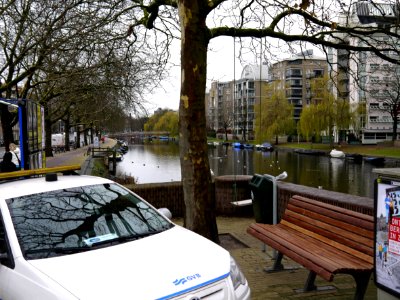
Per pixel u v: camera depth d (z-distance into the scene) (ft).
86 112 117.50
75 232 11.84
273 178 20.93
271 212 21.47
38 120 40.37
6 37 51.65
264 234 17.35
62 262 10.32
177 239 12.00
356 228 14.16
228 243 22.94
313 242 15.92
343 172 158.61
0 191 13.30
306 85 226.79
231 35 24.56
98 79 53.26
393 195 11.09
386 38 32.37
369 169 165.99
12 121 66.18
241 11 27.63
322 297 14.98
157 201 29.81
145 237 12.17
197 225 19.80
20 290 9.80
